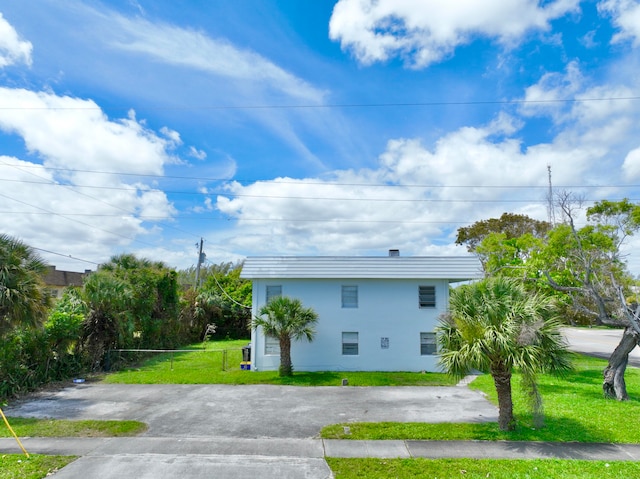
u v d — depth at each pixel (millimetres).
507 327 8234
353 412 10766
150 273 22297
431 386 14070
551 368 8555
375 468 7109
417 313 17500
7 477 6629
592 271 14242
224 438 8734
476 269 17406
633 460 7438
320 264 17500
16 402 11875
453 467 7117
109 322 17594
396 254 19500
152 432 9148
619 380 11859
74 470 6984
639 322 11727
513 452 7848
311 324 16969
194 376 15758
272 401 11977
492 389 13469
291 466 7211
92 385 14305
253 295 17734
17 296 10820
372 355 17266
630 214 15914
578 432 8852
